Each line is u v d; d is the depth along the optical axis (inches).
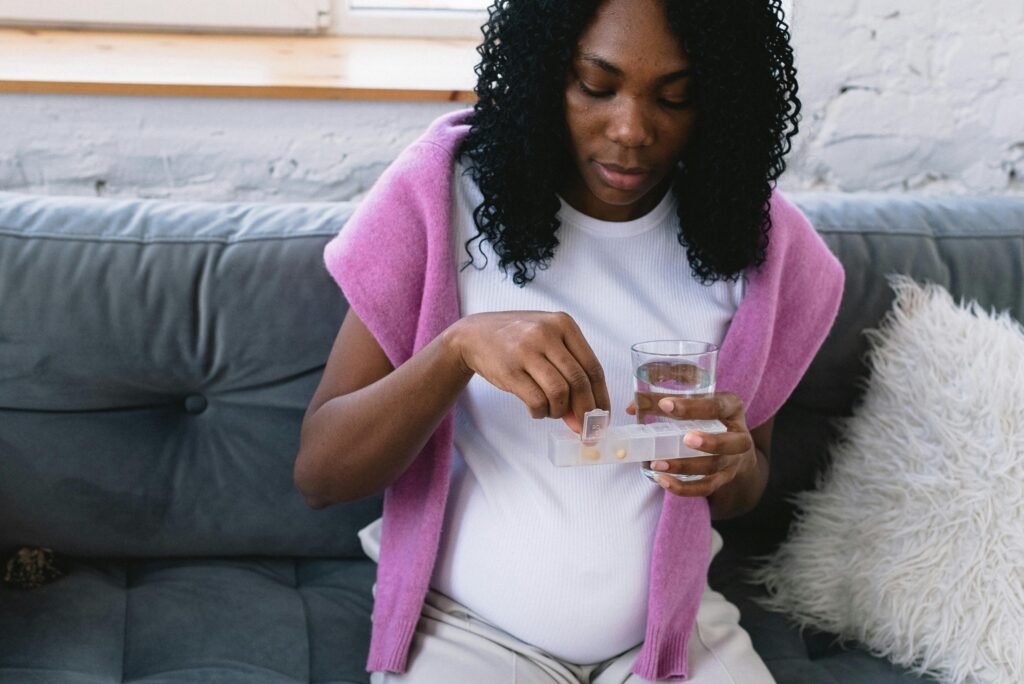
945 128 66.7
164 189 61.7
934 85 65.9
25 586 48.4
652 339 42.8
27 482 48.8
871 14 64.4
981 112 66.5
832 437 54.9
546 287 42.2
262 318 49.8
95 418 49.6
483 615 42.6
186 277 49.4
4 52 63.2
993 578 45.3
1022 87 66.0
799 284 46.3
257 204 53.6
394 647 41.7
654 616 41.8
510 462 41.6
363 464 40.8
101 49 65.6
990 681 44.8
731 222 42.3
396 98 60.3
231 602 49.1
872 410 52.1
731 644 44.5
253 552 52.0
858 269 53.6
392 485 44.8
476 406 41.9
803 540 52.4
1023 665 44.2
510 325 35.7
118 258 49.2
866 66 65.3
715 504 46.8
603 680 43.3
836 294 47.3
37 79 57.4
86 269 48.7
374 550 47.9
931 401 49.1
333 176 62.7
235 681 44.1
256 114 60.8
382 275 41.7
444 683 40.1
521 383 34.8
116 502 49.8
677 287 43.5
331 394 43.4
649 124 37.8
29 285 48.1
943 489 47.3
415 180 41.9
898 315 52.6
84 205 51.2
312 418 42.8
